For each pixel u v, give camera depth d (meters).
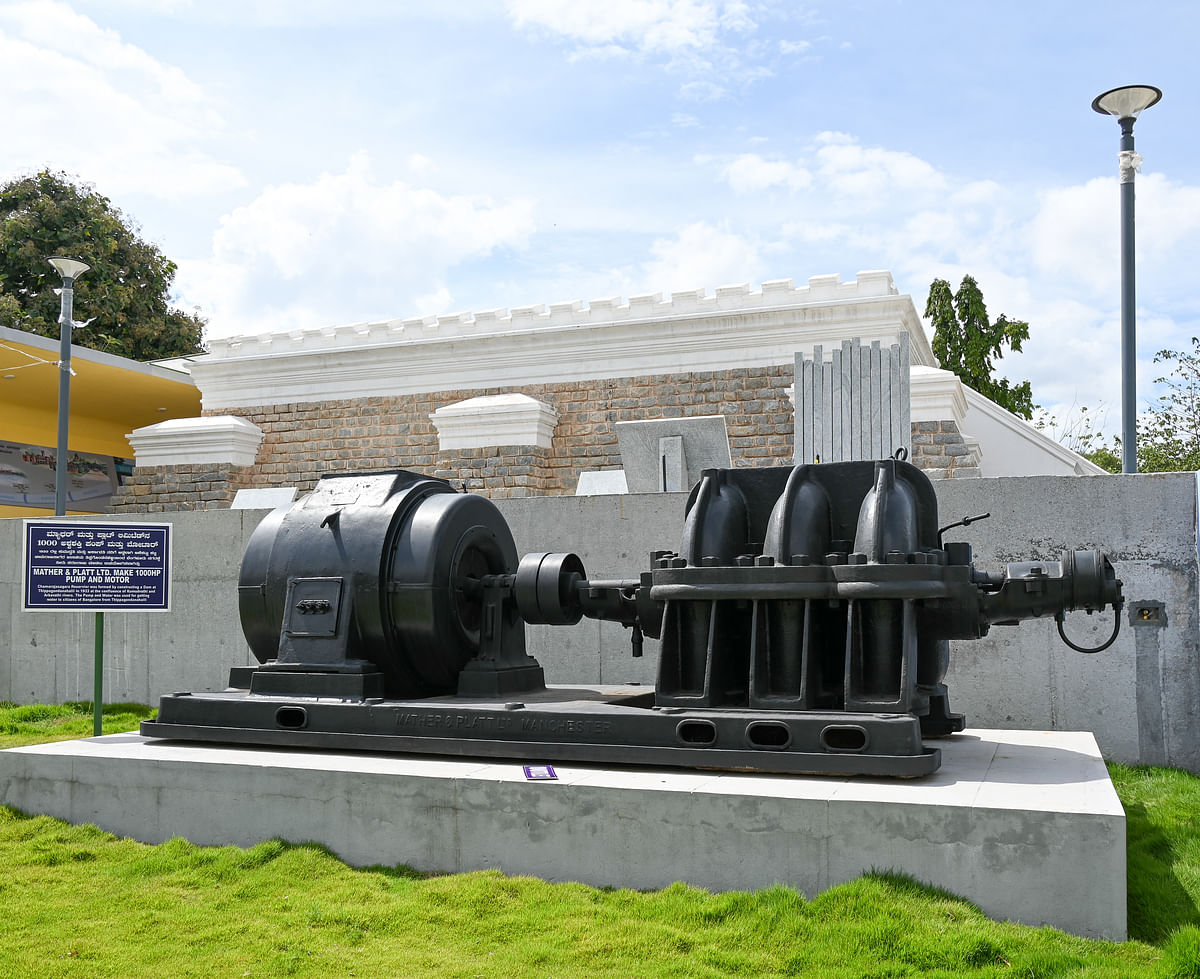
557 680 9.13
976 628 5.57
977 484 8.12
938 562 5.44
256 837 5.55
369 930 4.54
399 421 18.23
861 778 5.07
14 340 16.97
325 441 18.67
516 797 5.05
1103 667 7.79
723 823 4.72
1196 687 7.61
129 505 18.83
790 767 5.08
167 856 5.43
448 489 6.90
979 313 30.14
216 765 5.67
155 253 31.89
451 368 17.95
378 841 5.29
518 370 17.44
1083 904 4.27
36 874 5.29
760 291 16.34
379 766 5.49
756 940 4.25
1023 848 4.34
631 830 4.86
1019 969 3.89
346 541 6.39
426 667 6.35
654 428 10.34
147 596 8.77
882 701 5.26
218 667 10.41
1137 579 7.77
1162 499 7.76
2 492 21.17
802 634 5.52
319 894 4.93
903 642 5.27
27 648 11.16
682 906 4.54
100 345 28.58
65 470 15.36
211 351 19.69
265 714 6.18
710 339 16.31
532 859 5.01
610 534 9.10
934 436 13.41
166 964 4.23
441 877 5.05
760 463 15.80
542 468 16.66
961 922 4.23
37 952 4.36
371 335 18.69
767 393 15.94
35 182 29.58
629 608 6.40
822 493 5.89
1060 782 4.95
